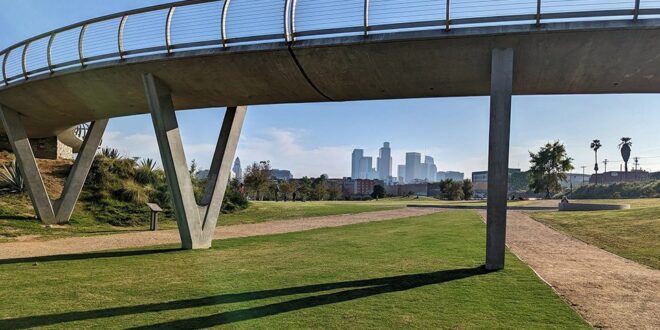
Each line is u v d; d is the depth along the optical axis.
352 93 13.45
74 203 21.75
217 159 15.55
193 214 14.38
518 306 7.18
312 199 93.00
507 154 10.34
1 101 18.59
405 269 10.57
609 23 9.52
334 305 7.27
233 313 6.82
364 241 16.44
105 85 14.63
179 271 10.43
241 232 20.52
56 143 29.31
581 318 6.59
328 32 11.18
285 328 6.06
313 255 12.97
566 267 11.05
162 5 12.67
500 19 10.05
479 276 9.61
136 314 6.78
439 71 11.55
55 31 14.53
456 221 26.08
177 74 13.17
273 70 12.32
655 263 11.77
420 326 6.15
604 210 31.39
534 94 12.83
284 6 11.48
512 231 20.14
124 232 20.39
